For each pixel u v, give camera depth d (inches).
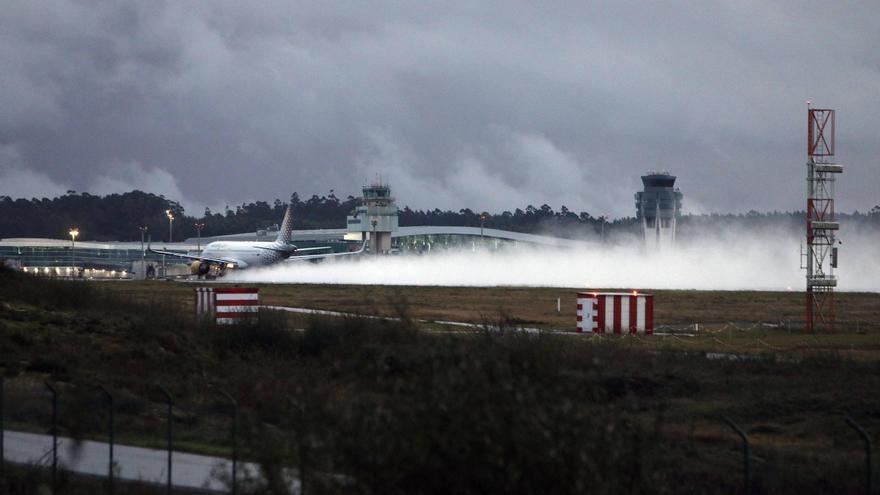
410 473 2468.0
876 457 4601.4
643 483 2731.3
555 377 2869.1
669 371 6973.4
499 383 2556.6
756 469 4288.9
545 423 2460.6
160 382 6314.0
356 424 2588.6
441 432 2484.0
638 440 2783.0
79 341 7490.2
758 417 5821.9
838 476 4163.4
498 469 2422.5
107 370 6678.2
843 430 5388.8
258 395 4360.2
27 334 7313.0
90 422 4859.7
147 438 4758.9
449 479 2452.0
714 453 4734.3
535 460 2416.3
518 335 7500.0
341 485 2721.5
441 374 2605.8
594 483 2432.3
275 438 3026.6
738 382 6786.4
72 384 5949.8
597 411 2795.3
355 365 3307.1
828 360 7711.6
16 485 3703.3
